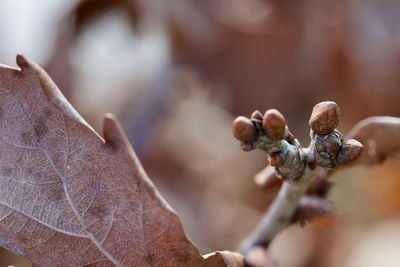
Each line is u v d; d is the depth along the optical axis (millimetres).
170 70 372
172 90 373
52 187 159
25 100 158
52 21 377
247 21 376
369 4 387
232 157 434
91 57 388
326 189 190
